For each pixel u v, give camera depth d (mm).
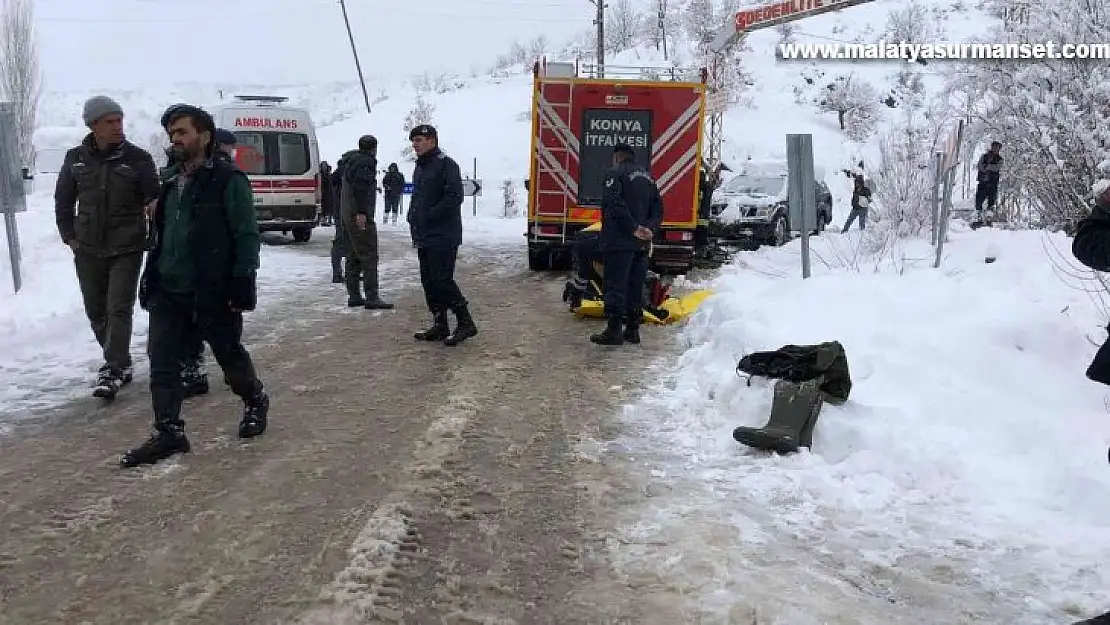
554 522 4195
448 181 7785
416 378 6848
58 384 6543
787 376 5496
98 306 6375
